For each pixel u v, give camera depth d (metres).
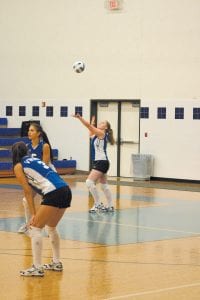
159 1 25.80
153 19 25.97
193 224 14.75
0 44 29.98
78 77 27.95
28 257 10.65
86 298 8.10
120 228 14.02
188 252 11.42
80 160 27.98
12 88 29.83
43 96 28.94
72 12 28.03
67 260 10.54
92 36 27.53
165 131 25.72
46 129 28.88
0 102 30.09
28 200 9.27
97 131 16.12
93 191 16.42
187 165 25.25
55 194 9.18
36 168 9.22
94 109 27.75
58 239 9.71
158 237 12.98
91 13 27.53
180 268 10.05
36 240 9.30
